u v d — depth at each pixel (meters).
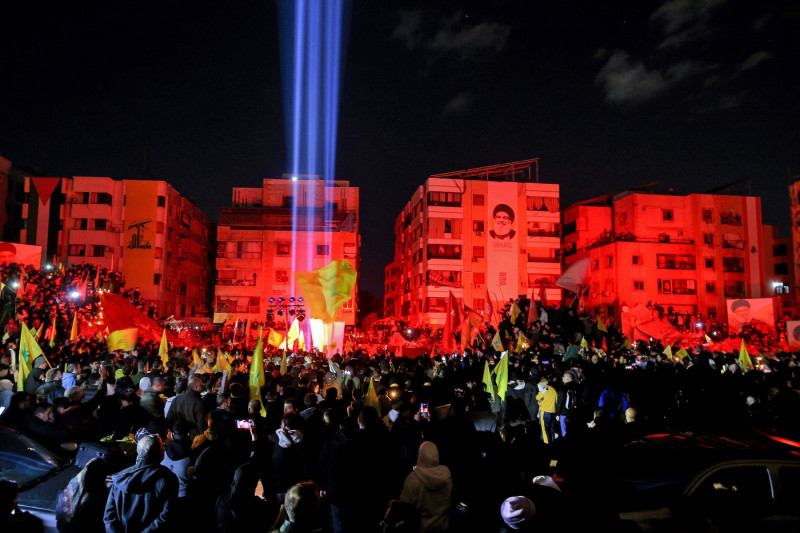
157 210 61.16
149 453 5.34
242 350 21.78
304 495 4.64
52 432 7.95
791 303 72.88
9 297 23.25
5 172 57.22
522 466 8.82
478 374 14.79
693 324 45.16
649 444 6.24
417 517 5.33
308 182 68.94
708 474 5.35
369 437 6.68
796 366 15.70
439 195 65.06
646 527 5.28
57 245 59.44
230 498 5.80
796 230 60.34
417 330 48.09
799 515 5.11
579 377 13.80
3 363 12.57
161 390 9.32
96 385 12.34
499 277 64.38
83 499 5.28
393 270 88.00
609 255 65.44
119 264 60.03
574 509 5.70
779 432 6.27
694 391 12.83
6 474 6.50
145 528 5.14
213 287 79.81
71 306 26.09
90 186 60.56
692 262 65.31
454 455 8.27
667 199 67.19
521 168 68.94
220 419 7.41
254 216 67.12
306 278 21.33
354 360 16.69
